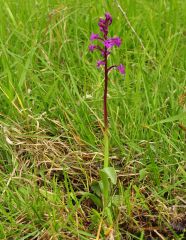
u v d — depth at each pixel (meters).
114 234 3.09
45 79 4.36
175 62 4.68
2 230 3.06
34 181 3.42
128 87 4.16
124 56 4.80
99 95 4.18
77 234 3.07
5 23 5.08
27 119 3.88
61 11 5.09
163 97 4.19
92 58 4.80
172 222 3.27
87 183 3.45
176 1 5.39
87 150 3.74
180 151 3.59
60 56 4.79
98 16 5.19
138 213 3.28
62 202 3.23
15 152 3.66
